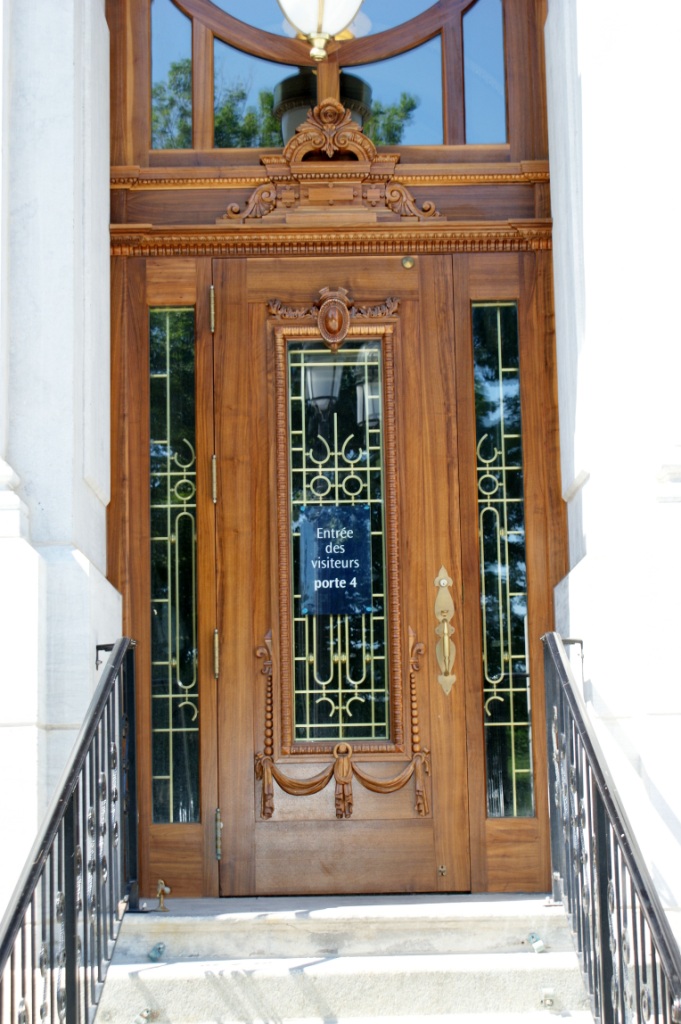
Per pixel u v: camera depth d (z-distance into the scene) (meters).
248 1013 4.19
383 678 5.21
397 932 4.43
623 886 3.85
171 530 5.27
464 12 5.64
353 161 5.46
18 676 4.30
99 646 4.50
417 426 5.33
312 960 4.32
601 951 3.72
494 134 5.58
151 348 5.38
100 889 3.92
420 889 5.07
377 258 5.44
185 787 5.12
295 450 5.33
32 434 4.58
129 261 5.41
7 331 4.61
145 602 5.21
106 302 5.23
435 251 5.44
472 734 5.15
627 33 4.67
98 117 5.15
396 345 5.37
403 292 5.41
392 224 5.40
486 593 5.27
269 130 5.59
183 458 5.32
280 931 4.43
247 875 5.05
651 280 4.46
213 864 5.05
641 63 4.62
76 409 4.66
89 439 4.77
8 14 4.71
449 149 5.55
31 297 4.65
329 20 5.02
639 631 4.25
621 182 4.62
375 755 5.13
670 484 4.27
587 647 4.57
